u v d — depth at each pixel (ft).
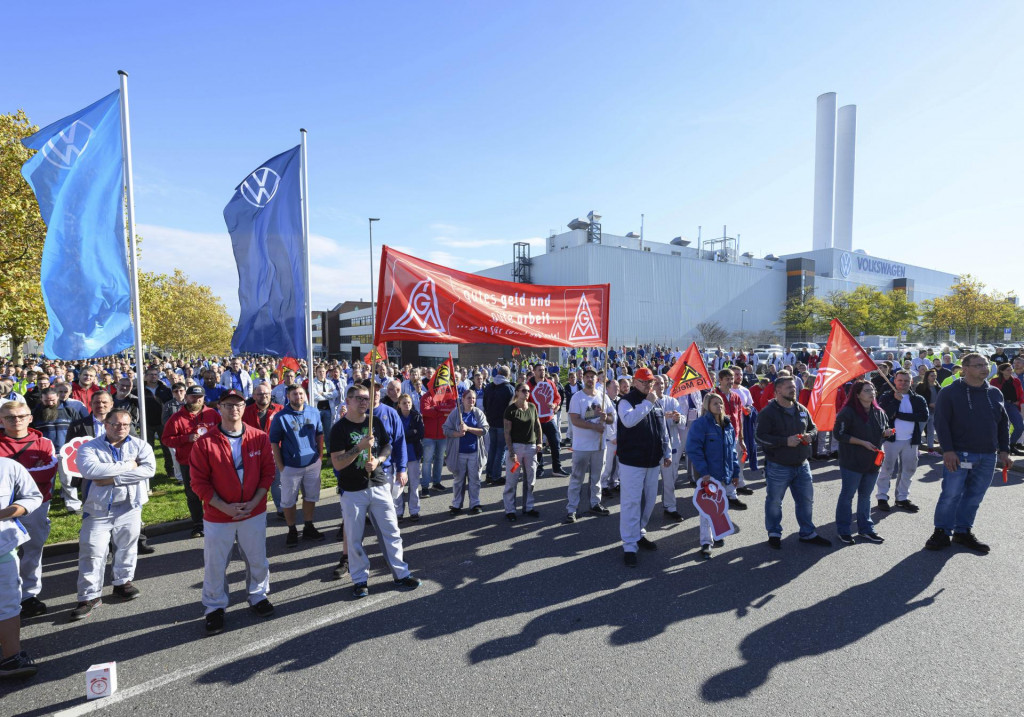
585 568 17.46
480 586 16.14
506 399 29.60
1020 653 12.14
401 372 50.65
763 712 10.21
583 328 20.42
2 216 51.08
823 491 26.32
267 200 26.27
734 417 25.76
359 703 10.66
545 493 27.45
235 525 14.02
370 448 15.55
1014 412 19.43
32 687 11.35
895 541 19.42
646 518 19.07
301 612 14.60
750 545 19.33
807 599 14.96
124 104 22.67
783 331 205.26
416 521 22.70
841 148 258.16
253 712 10.44
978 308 153.48
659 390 27.12
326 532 21.48
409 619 14.12
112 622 14.16
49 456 15.21
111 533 15.30
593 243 169.17
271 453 14.78
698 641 12.83
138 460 15.78
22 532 11.89
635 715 10.18
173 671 11.87
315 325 310.65
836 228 261.24
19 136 55.21
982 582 15.85
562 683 11.22
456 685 11.21
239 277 26.40
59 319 21.57
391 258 17.44
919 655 12.09
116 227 22.88
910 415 22.86
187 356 199.62
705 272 187.73
